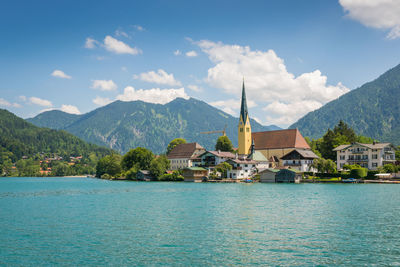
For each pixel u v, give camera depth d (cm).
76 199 8781
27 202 8150
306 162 17738
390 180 14238
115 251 3572
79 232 4441
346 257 3350
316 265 3136
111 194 10219
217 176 17050
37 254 3484
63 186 15338
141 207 6825
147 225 4878
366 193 9531
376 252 3503
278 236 4175
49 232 4459
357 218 5369
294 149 17925
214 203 7388
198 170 17412
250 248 3659
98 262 3231
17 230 4597
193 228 4656
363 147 16788
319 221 5125
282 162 19588
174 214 5847
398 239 4006
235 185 14062
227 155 19062
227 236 4178
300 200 7838
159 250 3591
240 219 5319
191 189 11838
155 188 12638
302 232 4381
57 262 3238
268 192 10138
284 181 15425
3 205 7494
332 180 14712
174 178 18300
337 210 6203
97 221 5234
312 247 3691
